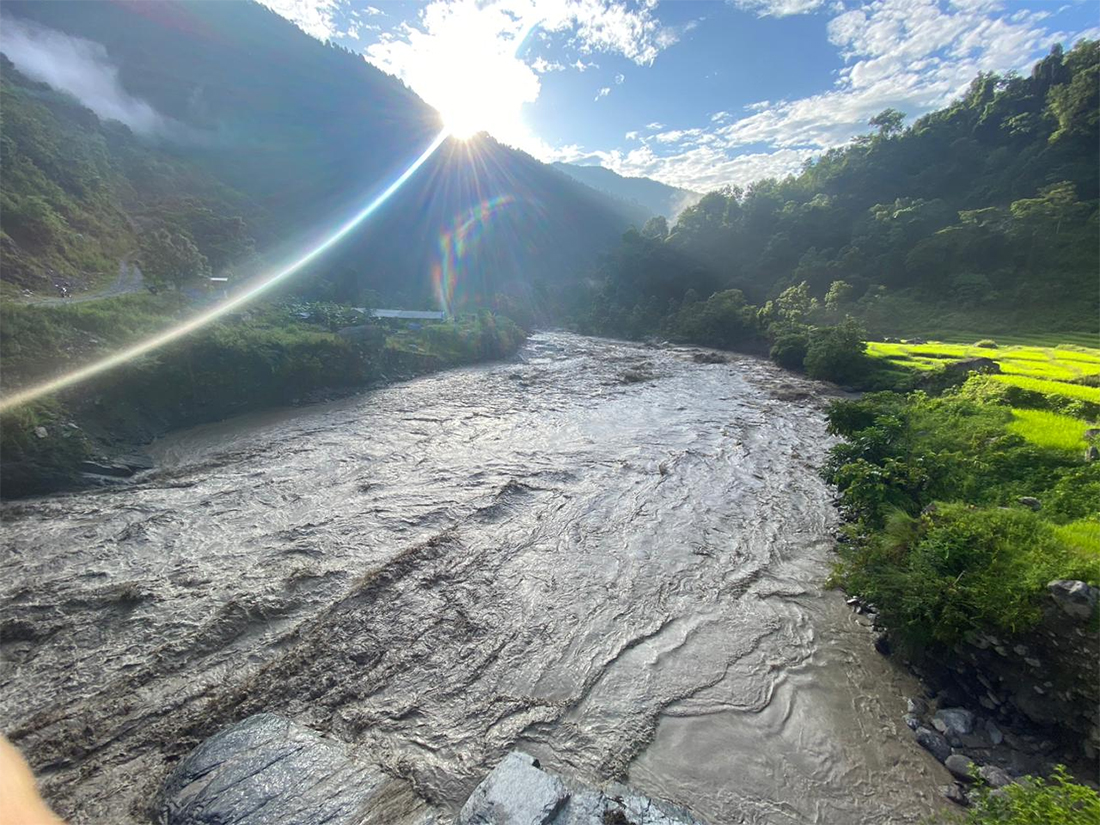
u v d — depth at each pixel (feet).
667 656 41.55
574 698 37.32
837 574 48.73
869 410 74.84
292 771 29.84
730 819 28.91
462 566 53.78
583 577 52.34
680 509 67.82
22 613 44.91
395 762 31.63
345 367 137.18
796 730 34.60
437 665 40.19
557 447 93.40
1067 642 30.83
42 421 76.64
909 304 222.48
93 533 59.77
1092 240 201.16
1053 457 54.13
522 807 24.94
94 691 36.83
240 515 65.10
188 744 32.89
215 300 167.63
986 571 35.99
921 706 36.01
